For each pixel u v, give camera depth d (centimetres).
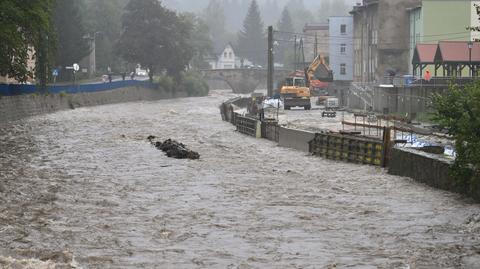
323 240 3228
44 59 9919
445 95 4516
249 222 3644
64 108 15712
